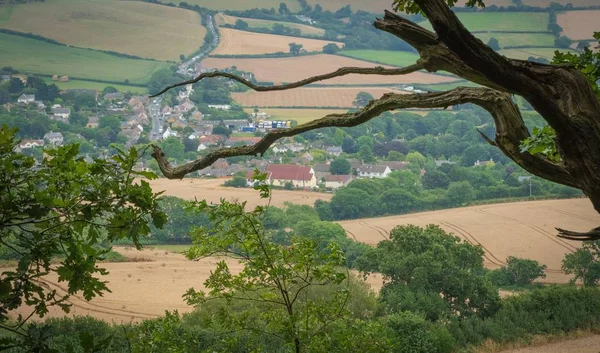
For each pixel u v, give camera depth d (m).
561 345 29.11
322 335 9.01
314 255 8.88
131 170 4.25
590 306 32.44
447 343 28.17
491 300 35.56
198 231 8.79
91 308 36.94
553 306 32.47
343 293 9.21
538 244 72.75
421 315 30.72
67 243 4.06
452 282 35.59
